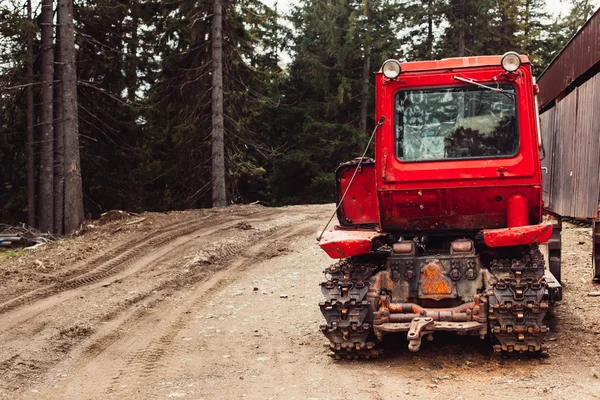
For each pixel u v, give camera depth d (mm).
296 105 46562
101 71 28500
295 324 9812
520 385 6461
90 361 8258
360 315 7547
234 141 31516
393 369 7371
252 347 8680
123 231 18438
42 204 24375
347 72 44438
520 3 49531
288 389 6805
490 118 7758
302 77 44812
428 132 7855
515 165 7605
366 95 43219
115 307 10883
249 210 24109
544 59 54000
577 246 15094
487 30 43750
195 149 30062
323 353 8227
